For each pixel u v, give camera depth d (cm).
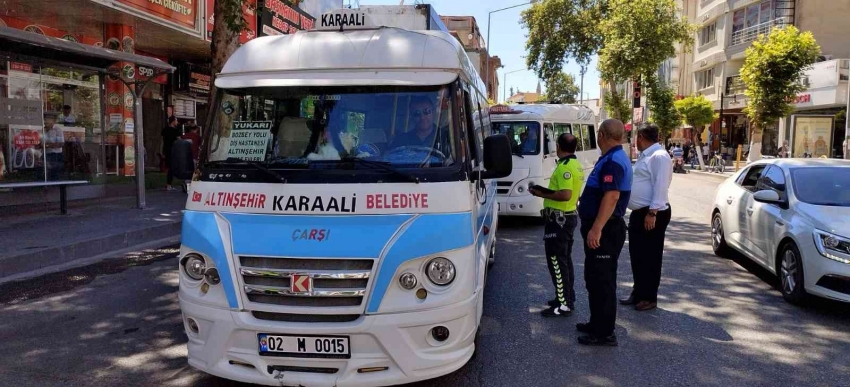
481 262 462
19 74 1074
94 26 1453
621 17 2502
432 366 378
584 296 690
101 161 1250
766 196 718
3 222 1006
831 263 593
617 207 516
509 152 441
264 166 422
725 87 3700
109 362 488
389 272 370
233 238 388
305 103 437
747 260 880
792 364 491
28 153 1100
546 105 1248
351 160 415
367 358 368
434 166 412
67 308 627
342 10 472
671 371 476
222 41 1119
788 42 2312
